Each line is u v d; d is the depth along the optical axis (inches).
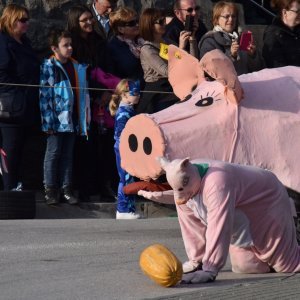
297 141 751.7
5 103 1009.5
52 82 1021.2
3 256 734.5
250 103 753.0
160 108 1009.5
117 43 1081.4
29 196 1000.9
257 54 981.2
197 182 607.2
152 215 1093.8
